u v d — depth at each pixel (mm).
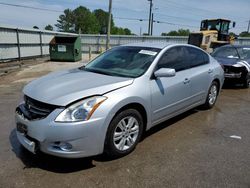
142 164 3193
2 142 3727
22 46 17766
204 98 5258
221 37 19266
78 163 3170
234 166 3176
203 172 3031
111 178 2881
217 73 5500
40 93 3086
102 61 4285
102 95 3059
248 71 8172
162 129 4410
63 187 2705
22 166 3086
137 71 3744
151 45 4367
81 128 2822
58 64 15852
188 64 4660
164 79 3918
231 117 5168
